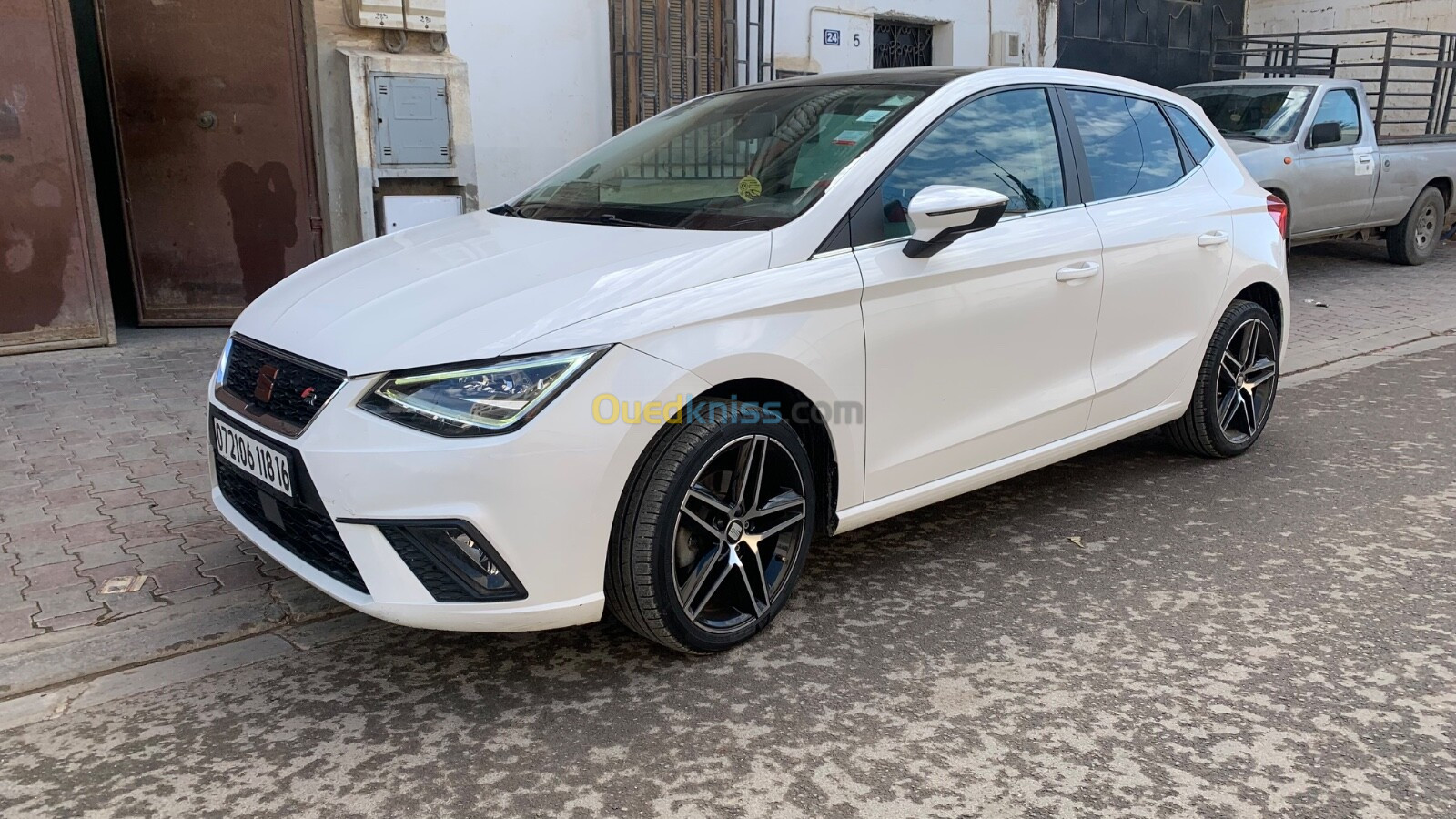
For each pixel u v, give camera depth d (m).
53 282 6.61
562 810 2.52
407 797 2.58
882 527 4.34
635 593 2.94
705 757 2.73
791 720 2.90
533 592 2.76
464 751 2.77
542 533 2.72
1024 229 3.79
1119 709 2.93
